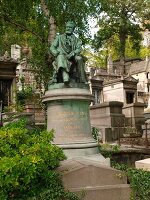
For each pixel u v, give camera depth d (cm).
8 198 593
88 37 1648
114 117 2116
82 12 1559
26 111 2250
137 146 1450
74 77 947
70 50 952
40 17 1620
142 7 3775
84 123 934
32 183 611
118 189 675
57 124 923
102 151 1112
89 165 687
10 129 686
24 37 1783
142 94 4212
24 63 2872
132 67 6247
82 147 891
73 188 660
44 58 1602
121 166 854
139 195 680
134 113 2331
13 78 2705
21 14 1598
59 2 1529
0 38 1805
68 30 971
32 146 636
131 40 4238
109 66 4941
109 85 3841
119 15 3706
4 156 616
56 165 679
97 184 682
